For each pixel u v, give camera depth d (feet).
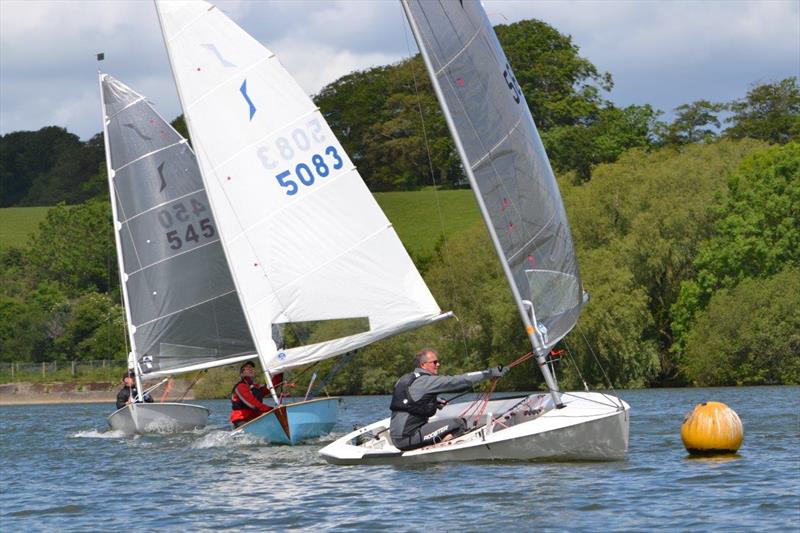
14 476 105.81
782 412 166.71
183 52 133.28
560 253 95.61
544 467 90.27
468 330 320.91
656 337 317.83
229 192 133.18
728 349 296.10
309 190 132.36
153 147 167.02
